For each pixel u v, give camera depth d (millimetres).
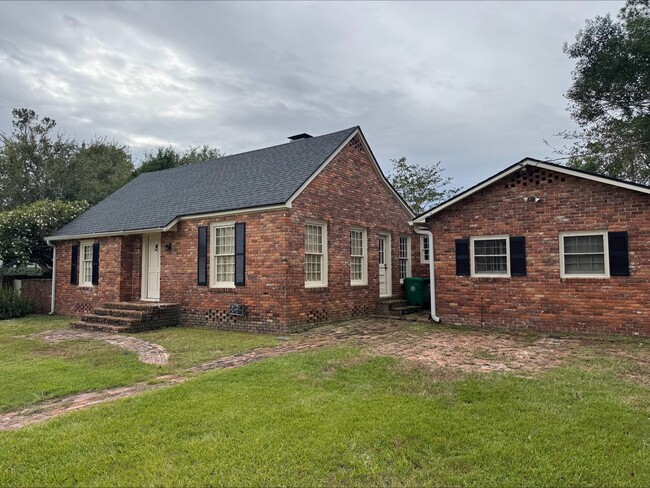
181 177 17047
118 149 37688
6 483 3318
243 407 4832
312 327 11578
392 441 3914
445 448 3783
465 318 11844
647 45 16609
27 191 31500
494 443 3861
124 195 17781
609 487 3189
